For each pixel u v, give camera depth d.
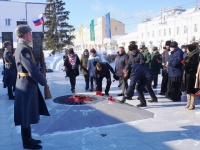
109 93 7.75
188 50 5.49
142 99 5.89
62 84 10.02
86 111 4.89
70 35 28.56
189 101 5.68
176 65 6.31
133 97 7.12
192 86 5.43
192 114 5.20
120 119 4.74
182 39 35.31
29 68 3.16
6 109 5.89
